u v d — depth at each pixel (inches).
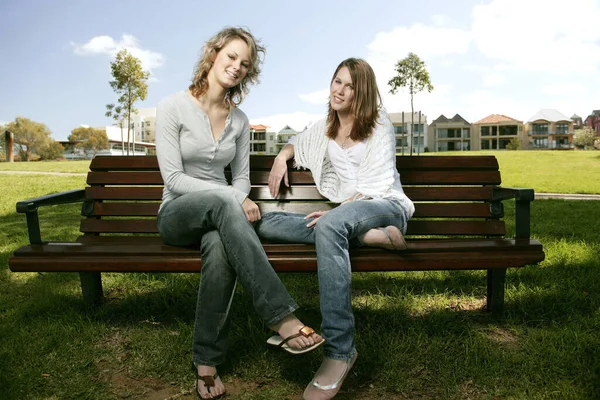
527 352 90.7
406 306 113.1
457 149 3752.5
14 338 96.8
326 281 79.9
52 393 79.4
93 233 116.0
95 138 3324.3
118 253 89.8
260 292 78.3
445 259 89.6
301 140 113.3
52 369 85.7
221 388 78.7
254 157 119.0
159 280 135.0
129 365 88.6
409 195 116.4
